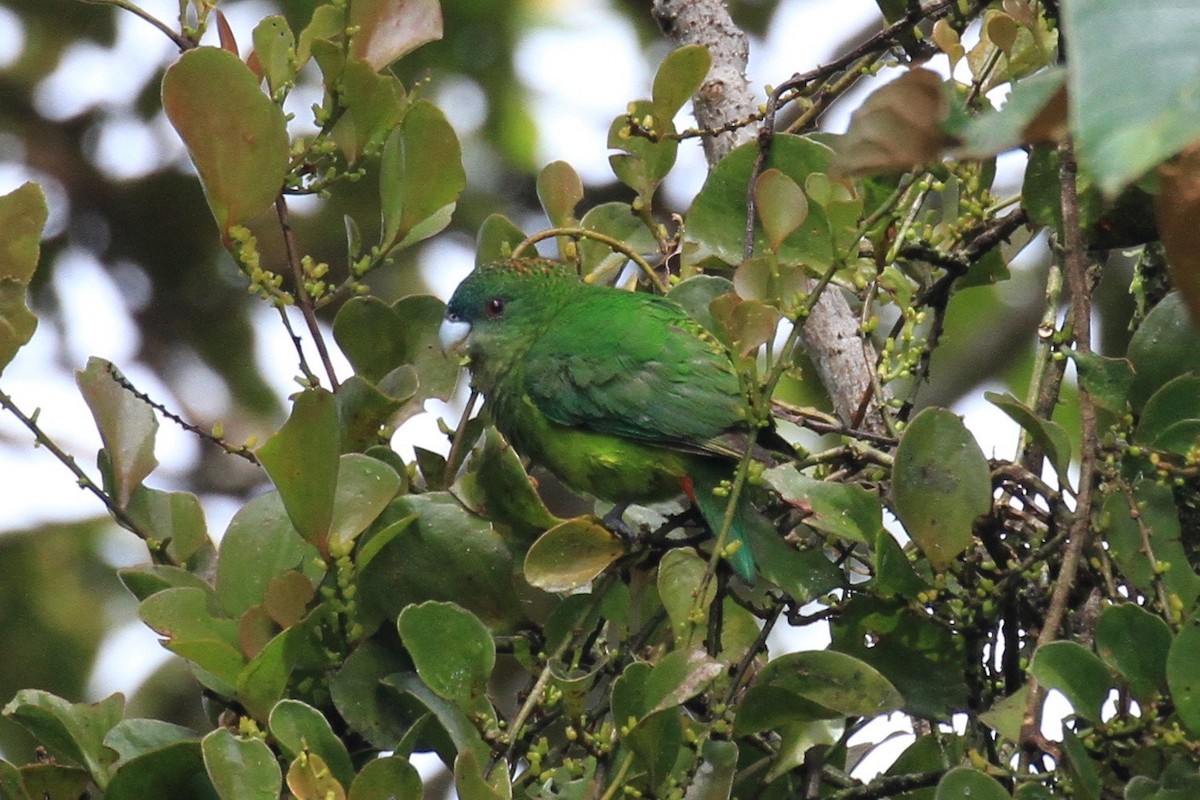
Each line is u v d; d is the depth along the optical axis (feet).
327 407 20.75
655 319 30.68
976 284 27.45
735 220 26.78
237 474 49.90
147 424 24.77
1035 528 22.61
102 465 25.05
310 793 18.52
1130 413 22.35
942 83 11.93
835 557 26.48
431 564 23.02
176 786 20.94
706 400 29.50
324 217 48.57
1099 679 18.66
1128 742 18.88
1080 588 22.47
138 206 49.57
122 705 22.79
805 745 22.41
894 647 22.61
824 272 26.00
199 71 21.97
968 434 21.47
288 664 21.67
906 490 21.52
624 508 31.30
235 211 23.21
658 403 29.73
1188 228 11.67
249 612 21.76
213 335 50.67
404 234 25.55
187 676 46.78
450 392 26.03
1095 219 23.70
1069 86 9.82
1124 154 8.89
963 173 25.84
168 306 50.42
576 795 21.03
